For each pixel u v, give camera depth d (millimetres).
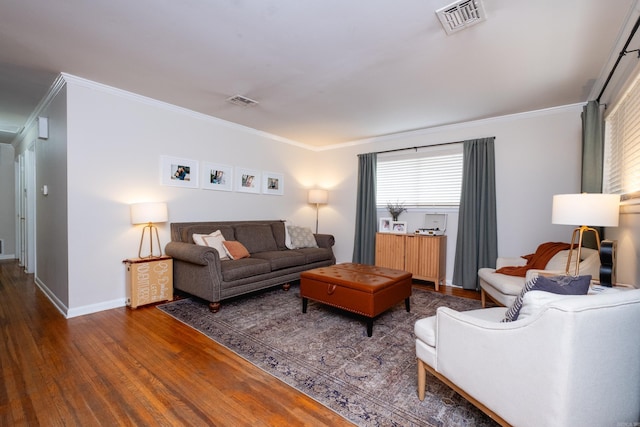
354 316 2908
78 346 2195
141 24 1978
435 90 3000
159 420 1464
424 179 4477
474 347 1302
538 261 2916
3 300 3238
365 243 4887
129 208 3209
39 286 3730
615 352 1088
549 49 2211
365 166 4957
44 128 3232
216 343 2285
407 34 2053
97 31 2059
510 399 1162
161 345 2234
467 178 3973
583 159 2994
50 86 2994
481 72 2600
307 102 3379
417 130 4477
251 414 1519
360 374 1896
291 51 2301
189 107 3605
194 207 3828
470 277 3896
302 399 1644
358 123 4164
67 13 1859
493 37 2070
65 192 2816
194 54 2363
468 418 1499
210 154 3984
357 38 2111
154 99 3352
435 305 3277
